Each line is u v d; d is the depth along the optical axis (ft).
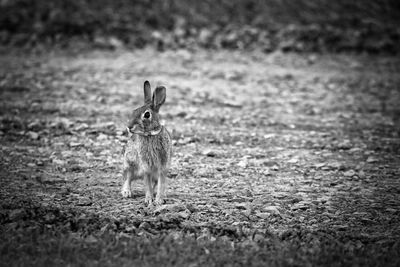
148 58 80.28
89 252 26.45
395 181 40.37
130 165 34.47
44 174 39.40
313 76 76.18
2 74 69.05
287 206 34.91
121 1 95.76
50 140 47.65
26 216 30.55
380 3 105.29
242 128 53.83
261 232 30.17
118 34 87.51
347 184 39.55
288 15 97.76
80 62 76.95
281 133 52.80
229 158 44.83
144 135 32.58
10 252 26.11
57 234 28.50
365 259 26.61
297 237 29.63
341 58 86.12
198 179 39.50
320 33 92.43
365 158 46.03
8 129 49.67
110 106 59.16
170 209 32.50
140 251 26.73
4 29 86.79
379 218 33.17
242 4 98.84
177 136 49.85
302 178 40.68
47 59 77.82
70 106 58.18
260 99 65.00
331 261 26.35
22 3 92.27
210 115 57.36
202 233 29.86
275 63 81.41
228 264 25.88
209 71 75.36
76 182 37.99
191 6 96.63
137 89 66.13
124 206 33.53
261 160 44.32
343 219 33.04
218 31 90.99
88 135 49.37
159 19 92.43
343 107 63.41
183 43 86.43
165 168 33.65
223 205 34.47
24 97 60.49
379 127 56.03
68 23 88.33
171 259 25.95
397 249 28.19
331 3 102.73
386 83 74.28
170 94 64.44
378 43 91.56
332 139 51.29
